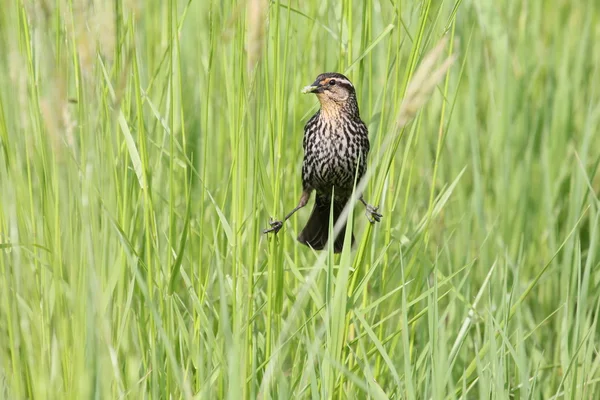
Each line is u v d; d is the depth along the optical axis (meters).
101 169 7.92
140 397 8.12
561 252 11.99
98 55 7.93
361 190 7.94
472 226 12.59
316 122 10.66
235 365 7.35
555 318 11.69
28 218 8.96
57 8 8.34
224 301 7.46
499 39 13.41
